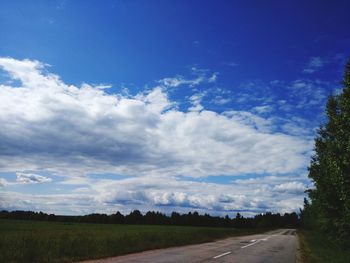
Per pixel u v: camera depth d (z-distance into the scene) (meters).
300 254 24.70
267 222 154.88
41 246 18.16
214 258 19.62
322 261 18.75
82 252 18.73
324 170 22.00
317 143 23.62
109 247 21.41
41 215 166.62
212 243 33.66
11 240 19.02
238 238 46.25
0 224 92.25
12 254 15.53
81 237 25.33
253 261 19.22
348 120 15.05
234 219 167.88
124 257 18.70
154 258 18.52
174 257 19.28
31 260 15.46
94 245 21.22
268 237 51.72
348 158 14.70
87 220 166.50
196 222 165.38
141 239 27.55
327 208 22.41
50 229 70.00
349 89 15.29
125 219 167.00
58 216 166.88
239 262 18.31
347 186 15.22
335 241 24.86
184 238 33.53
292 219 179.88
